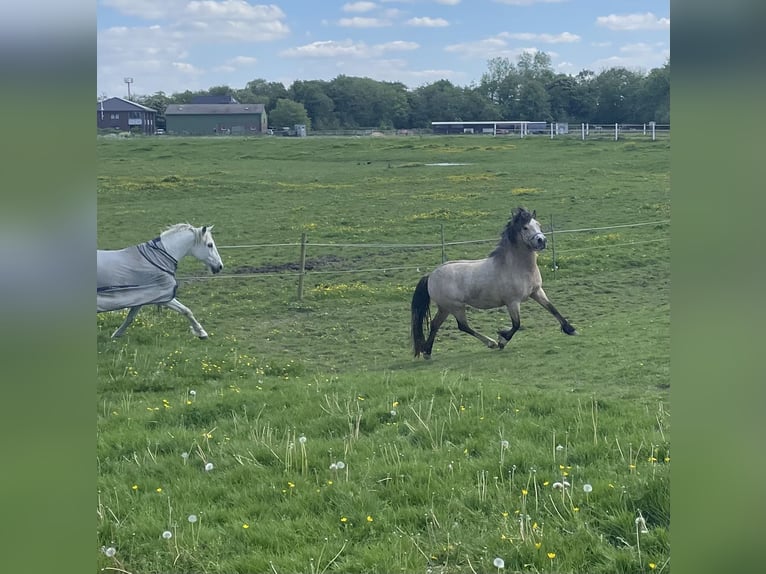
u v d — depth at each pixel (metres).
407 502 5.00
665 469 4.90
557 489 4.93
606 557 4.12
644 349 9.32
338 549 4.44
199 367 9.76
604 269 12.95
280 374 9.65
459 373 9.14
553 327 11.01
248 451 6.01
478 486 5.10
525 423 6.49
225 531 4.74
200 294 12.77
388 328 11.45
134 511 4.97
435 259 14.25
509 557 4.22
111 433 6.68
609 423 6.41
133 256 11.03
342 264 14.18
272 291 12.89
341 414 7.01
